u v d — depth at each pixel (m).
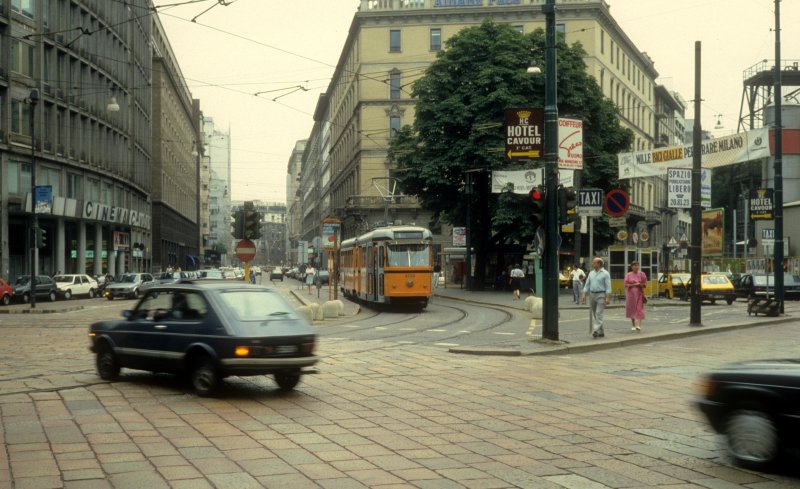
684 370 13.70
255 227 22.55
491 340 19.38
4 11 43.22
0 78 43.00
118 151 61.78
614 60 74.75
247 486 6.23
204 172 151.00
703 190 26.50
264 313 10.88
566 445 7.79
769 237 44.16
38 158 46.66
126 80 64.19
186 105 111.31
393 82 72.50
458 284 61.25
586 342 17.64
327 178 109.94
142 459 7.11
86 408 9.72
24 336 20.72
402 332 21.94
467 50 45.34
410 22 71.94
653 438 8.12
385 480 6.46
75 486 6.18
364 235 37.41
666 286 43.34
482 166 44.25
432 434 8.30
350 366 14.02
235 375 10.52
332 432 8.37
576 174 27.80
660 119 96.50
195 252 120.44
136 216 64.88
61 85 49.81
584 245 47.88
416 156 46.56
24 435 8.12
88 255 56.84
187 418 9.10
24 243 47.19
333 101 101.50
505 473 6.70
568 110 45.12
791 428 6.48
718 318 27.75
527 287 45.56
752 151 25.77
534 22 68.88
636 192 81.50
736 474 6.68
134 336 11.55
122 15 63.34
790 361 7.02
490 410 9.70
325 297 45.44
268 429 8.50
